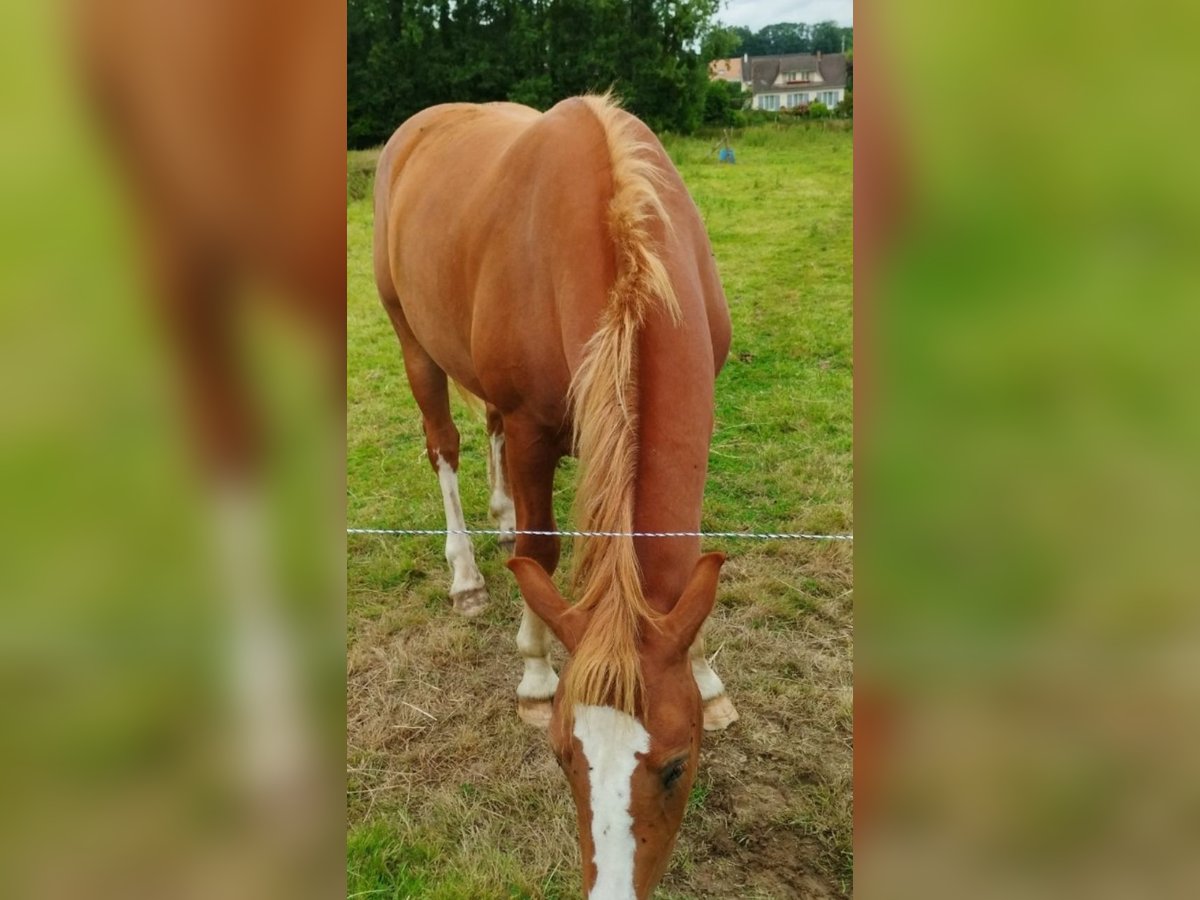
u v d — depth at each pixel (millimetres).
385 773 2438
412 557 3357
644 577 1635
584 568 1675
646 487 1666
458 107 3307
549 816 2283
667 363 1745
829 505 3354
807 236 6418
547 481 2453
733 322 4969
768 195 7512
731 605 2986
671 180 2264
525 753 2488
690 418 1755
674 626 1501
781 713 2553
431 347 2943
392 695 2719
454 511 3184
